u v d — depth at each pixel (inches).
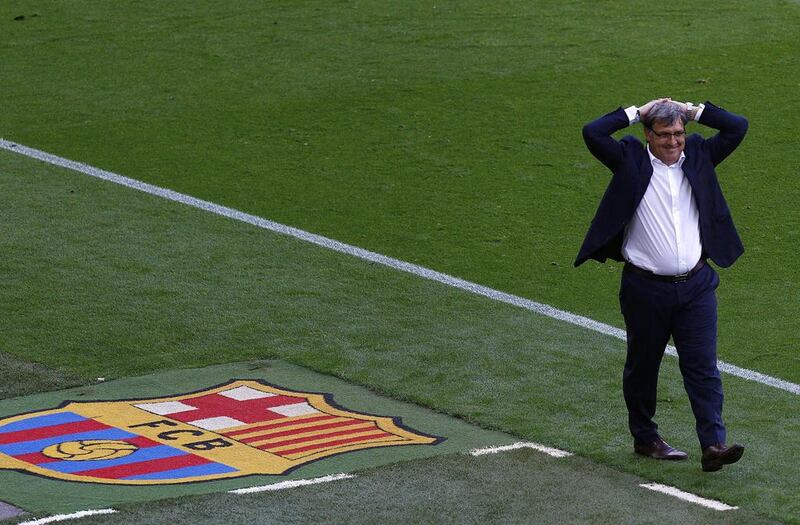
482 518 570.9
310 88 1453.0
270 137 1315.2
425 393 736.3
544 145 1286.9
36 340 820.6
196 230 1064.2
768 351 825.5
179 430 676.7
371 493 595.5
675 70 1483.8
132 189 1170.0
